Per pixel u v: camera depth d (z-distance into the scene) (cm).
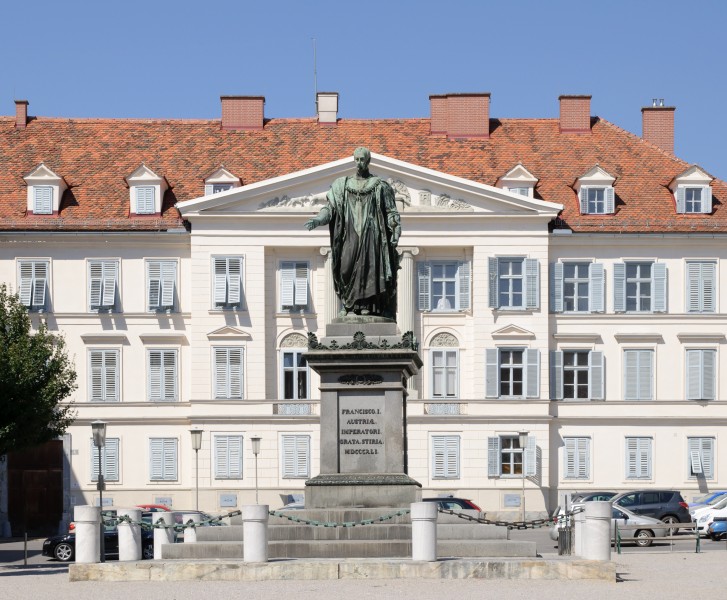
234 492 7331
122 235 7425
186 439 7406
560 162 7888
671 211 7594
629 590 2827
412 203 7406
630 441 7444
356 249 3200
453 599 2586
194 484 7375
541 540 5741
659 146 8156
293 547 3047
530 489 7338
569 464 7431
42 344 4991
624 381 7475
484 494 7338
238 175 7769
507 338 7412
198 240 7381
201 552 3117
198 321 7394
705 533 5550
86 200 7581
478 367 7406
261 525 2961
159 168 7825
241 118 8094
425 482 7356
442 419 7356
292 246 7388
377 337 3134
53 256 7456
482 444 7362
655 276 7488
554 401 7450
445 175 7375
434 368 7469
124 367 7438
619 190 7719
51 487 7331
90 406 7388
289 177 7350
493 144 7988
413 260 7444
